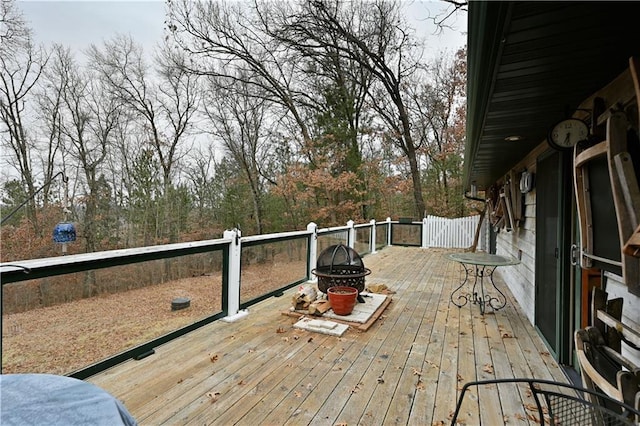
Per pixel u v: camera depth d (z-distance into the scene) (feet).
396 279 21.17
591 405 4.17
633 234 4.54
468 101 8.46
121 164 39.78
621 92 6.33
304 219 45.34
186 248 11.10
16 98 34.12
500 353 10.19
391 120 47.60
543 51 5.50
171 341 10.63
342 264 15.23
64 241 22.91
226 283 12.92
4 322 6.86
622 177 4.83
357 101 47.60
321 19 40.52
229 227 45.83
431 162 51.44
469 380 8.52
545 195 11.29
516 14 4.47
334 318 12.76
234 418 6.75
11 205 33.04
